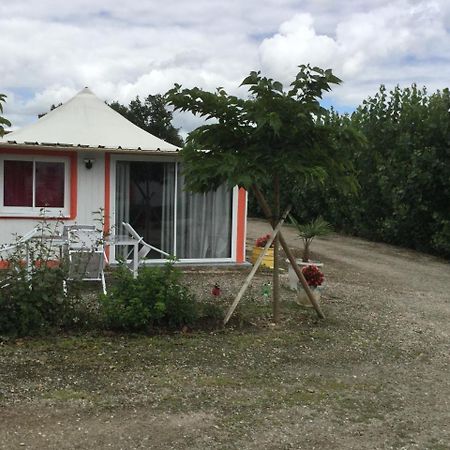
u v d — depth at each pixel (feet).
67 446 11.88
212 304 23.99
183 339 19.69
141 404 14.23
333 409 14.58
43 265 20.12
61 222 33.50
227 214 37.19
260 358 18.30
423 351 20.27
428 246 53.52
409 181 51.42
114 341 19.08
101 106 39.45
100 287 26.99
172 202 35.91
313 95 20.98
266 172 20.66
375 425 13.75
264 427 13.32
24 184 33.12
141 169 35.19
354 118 64.90
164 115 135.64
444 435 13.37
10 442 11.93
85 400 14.30
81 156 33.73
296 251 49.60
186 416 13.67
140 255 26.81
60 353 17.69
